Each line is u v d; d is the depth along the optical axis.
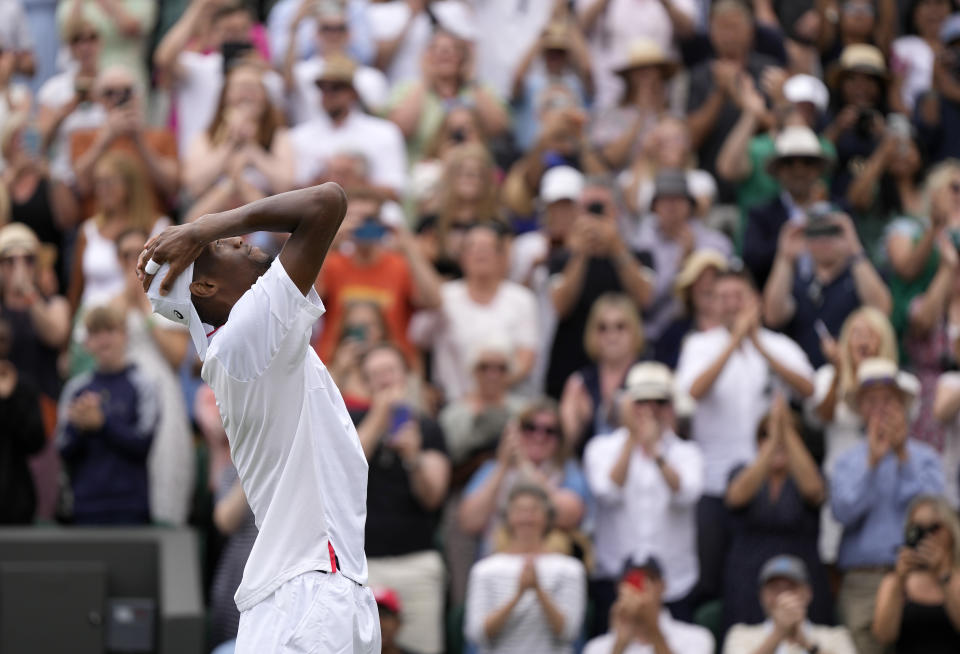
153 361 33.41
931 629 28.66
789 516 30.14
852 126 41.94
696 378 32.97
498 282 35.53
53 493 33.81
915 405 34.53
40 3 45.50
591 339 34.03
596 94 44.59
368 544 29.73
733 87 41.28
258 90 37.97
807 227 35.84
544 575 28.89
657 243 37.25
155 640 30.11
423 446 30.75
